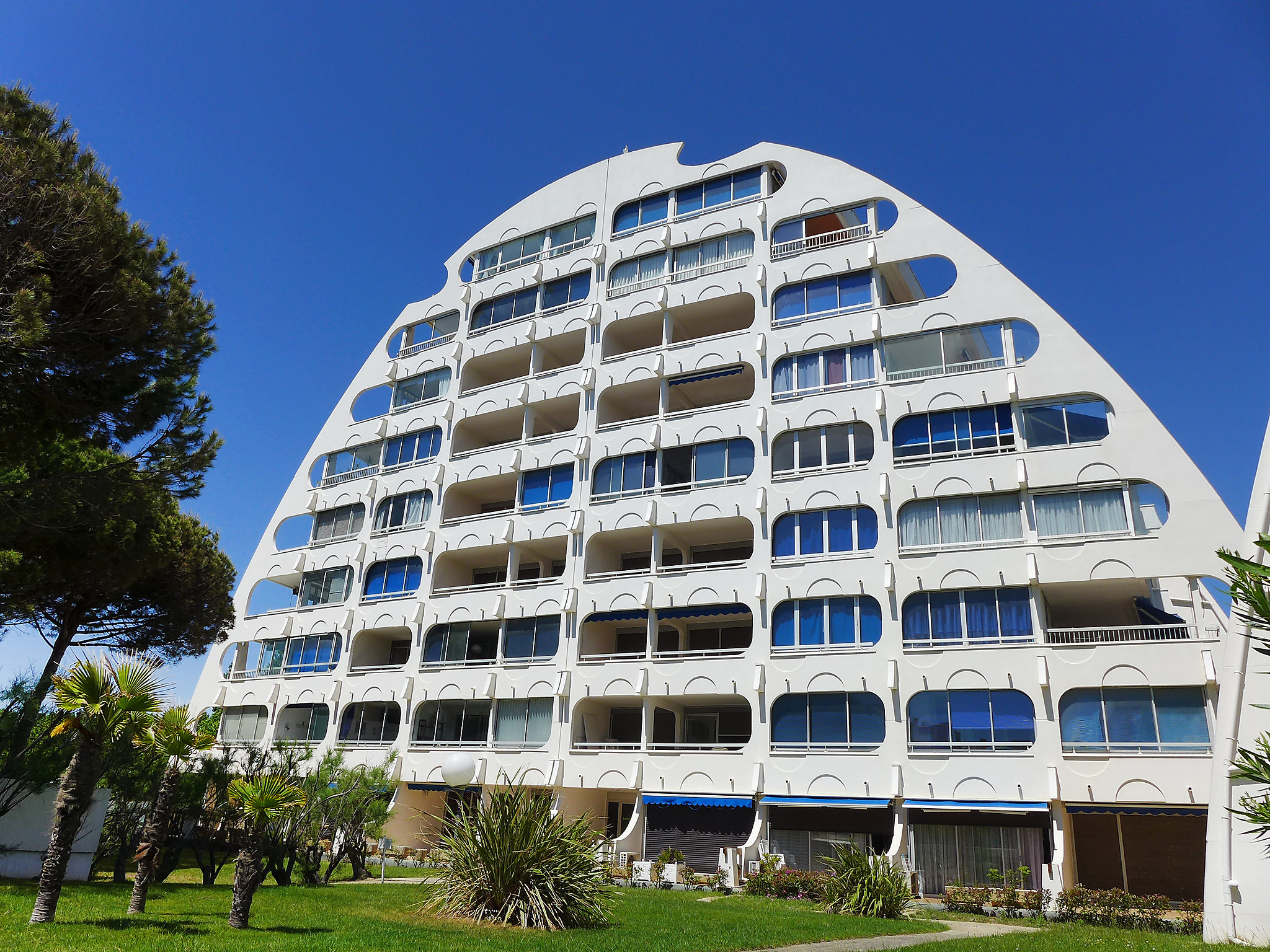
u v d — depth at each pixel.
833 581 35.53
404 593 47.44
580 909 17.33
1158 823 30.59
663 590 39.06
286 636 50.88
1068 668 30.64
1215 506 30.61
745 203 44.78
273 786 15.58
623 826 39.25
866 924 20.50
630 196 49.06
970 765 30.86
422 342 54.25
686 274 44.94
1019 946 16.27
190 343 19.95
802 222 43.00
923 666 32.84
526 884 17.12
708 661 36.84
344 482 53.38
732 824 34.84
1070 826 30.19
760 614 36.47
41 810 21.67
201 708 52.00
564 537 43.06
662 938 15.62
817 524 37.03
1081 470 33.00
